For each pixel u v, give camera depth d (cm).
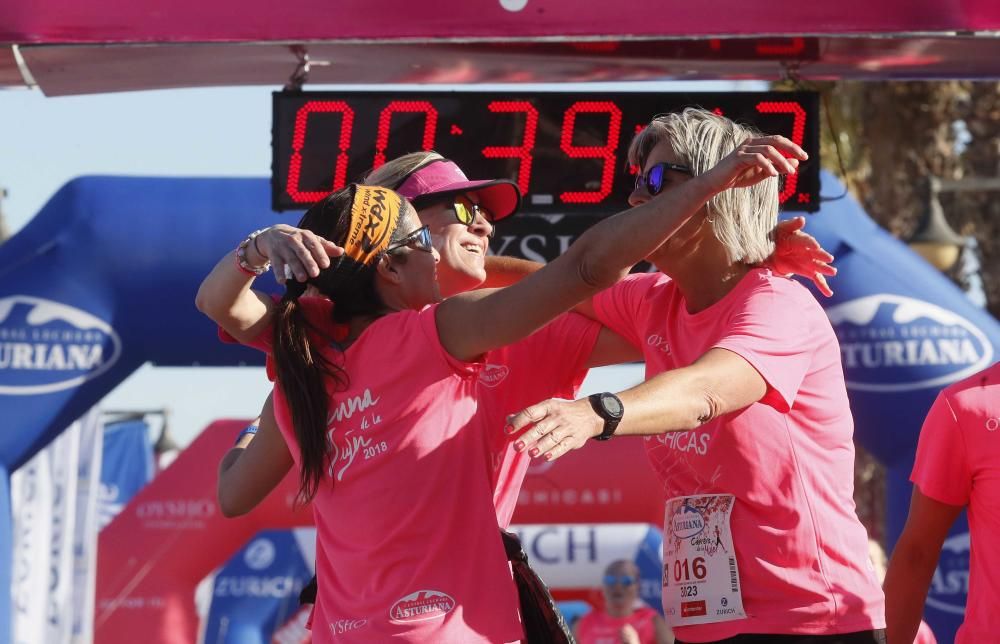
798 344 521
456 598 482
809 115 1009
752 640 539
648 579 1936
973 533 655
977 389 654
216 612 2008
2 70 980
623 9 906
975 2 911
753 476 540
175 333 1187
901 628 678
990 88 2144
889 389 1134
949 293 1156
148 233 1173
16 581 1736
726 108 1003
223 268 503
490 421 568
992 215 2195
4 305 1161
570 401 450
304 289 520
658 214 459
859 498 1952
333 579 511
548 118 998
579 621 1578
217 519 2008
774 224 564
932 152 2030
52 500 1806
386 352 498
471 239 654
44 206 1201
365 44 940
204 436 2056
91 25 913
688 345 559
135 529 2008
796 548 538
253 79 1039
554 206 999
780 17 909
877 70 1038
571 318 612
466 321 485
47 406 1168
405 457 489
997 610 641
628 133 1004
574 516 1952
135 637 1967
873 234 1177
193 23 915
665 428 468
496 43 977
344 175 991
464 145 998
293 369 506
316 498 518
